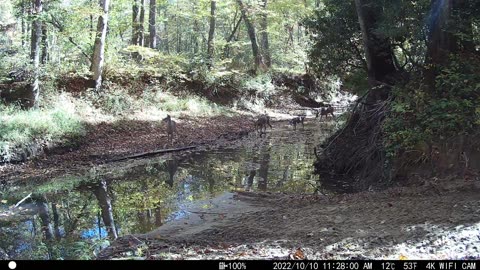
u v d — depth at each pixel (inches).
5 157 480.1
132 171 496.7
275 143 697.6
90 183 442.0
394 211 264.5
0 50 660.7
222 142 698.8
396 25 409.7
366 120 469.1
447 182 316.5
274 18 1309.1
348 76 581.3
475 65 383.9
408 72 471.5
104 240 265.0
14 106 609.6
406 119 395.9
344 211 282.2
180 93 951.0
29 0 709.3
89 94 731.4
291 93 1280.8
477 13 391.2
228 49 1318.9
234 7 1263.5
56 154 527.8
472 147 338.0
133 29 1072.2
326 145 548.7
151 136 672.4
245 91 1133.7
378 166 409.4
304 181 443.2
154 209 347.9
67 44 832.9
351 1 502.0
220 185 432.5
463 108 357.4
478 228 211.9
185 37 1672.0
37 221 320.8
